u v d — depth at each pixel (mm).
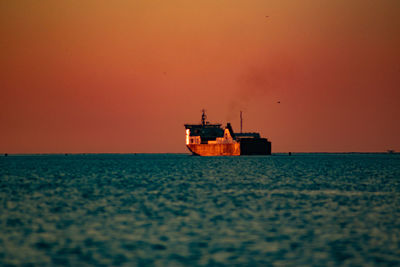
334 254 141375
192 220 192625
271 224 184125
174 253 142625
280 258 137500
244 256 139500
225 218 197375
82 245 152000
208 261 134625
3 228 177250
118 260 135500
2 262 133625
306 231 171250
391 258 137375
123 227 178750
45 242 155625
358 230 172750
